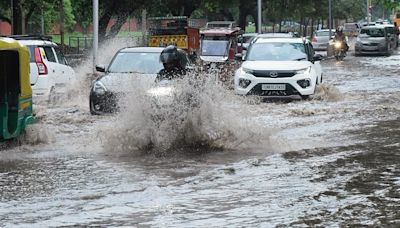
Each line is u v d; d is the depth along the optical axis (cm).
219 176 1320
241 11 9100
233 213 1038
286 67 2792
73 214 1045
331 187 1202
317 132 1906
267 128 1798
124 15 6712
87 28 12025
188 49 5212
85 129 2044
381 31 7294
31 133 1773
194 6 7731
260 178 1292
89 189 1224
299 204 1086
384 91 3212
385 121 2127
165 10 7300
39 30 10050
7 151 1659
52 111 2527
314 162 1446
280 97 2828
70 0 7850
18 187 1248
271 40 3084
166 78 1736
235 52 4638
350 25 10612
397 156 1507
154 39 5356
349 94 3061
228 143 1677
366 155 1524
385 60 6306
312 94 2822
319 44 8312
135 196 1161
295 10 9175
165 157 1547
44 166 1460
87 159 1538
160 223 988
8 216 1038
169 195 1164
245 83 2798
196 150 1628
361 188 1191
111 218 1020
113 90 2372
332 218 1001
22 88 1739
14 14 5756
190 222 991
